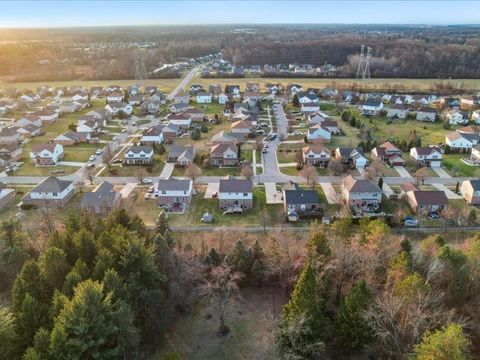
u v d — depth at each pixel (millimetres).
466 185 86562
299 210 81125
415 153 107000
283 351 44562
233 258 57781
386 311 42469
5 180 97375
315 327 43531
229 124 146375
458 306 48406
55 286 47031
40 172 102812
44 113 148000
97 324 37125
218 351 47750
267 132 136125
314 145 109500
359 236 59000
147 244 57375
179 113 148000
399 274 47688
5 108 160625
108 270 43750
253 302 55594
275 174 101188
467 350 38844
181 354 47312
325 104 173875
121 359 40938
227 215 81000
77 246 52281
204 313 53625
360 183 83625
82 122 132375
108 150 107438
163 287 51719
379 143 121875
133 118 154375
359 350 45969
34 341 36844
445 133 135500
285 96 185375
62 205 84000
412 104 172750
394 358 42312
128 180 97625
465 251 55562
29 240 64875
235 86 194625
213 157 106750
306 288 43562
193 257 56625
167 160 110000
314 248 53469
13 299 43969
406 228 75812
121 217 62500
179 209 83062
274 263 56469
